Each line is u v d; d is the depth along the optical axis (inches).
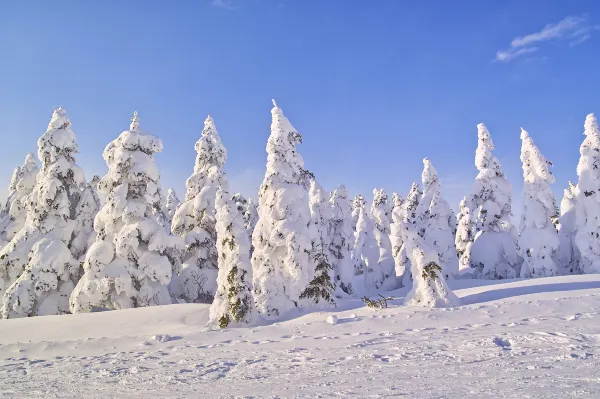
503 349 378.9
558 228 1715.1
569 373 279.0
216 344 562.3
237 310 765.3
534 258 1417.3
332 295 928.9
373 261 1948.8
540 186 1444.4
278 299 900.0
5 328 845.2
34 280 1083.3
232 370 389.4
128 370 427.8
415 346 433.7
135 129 1176.2
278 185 969.5
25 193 1467.8
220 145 1397.6
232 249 807.1
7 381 415.8
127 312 901.8
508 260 1494.8
